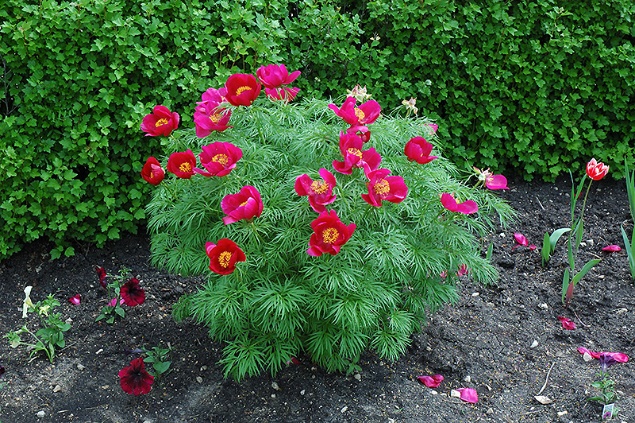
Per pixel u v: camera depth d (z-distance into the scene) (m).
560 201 2.91
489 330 2.36
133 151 2.56
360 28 2.82
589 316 2.41
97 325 2.36
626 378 2.17
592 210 2.87
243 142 2.05
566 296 2.45
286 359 2.04
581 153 2.96
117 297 2.39
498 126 2.89
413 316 2.18
